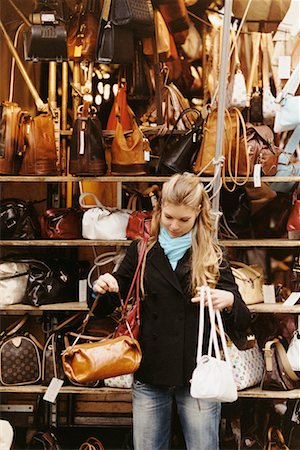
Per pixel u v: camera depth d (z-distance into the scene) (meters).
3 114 3.77
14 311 4.24
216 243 2.97
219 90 3.28
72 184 4.43
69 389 3.81
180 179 2.79
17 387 3.84
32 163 3.79
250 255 4.51
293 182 4.14
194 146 3.85
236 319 2.77
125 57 3.71
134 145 3.80
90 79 4.12
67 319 4.01
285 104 3.58
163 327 2.79
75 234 4.00
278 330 4.05
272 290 4.00
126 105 4.13
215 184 3.40
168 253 2.83
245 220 4.24
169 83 4.44
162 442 2.87
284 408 4.09
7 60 4.38
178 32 4.30
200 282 2.76
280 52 4.18
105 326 4.05
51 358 3.82
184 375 2.77
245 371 3.77
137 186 4.42
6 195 4.46
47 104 4.25
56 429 4.30
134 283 2.84
